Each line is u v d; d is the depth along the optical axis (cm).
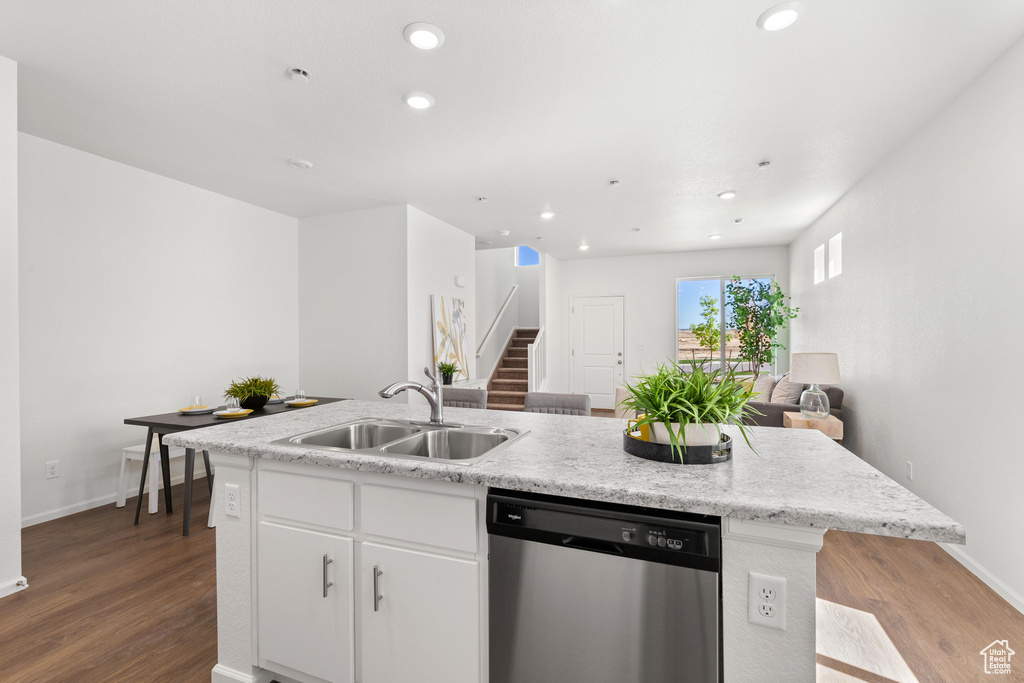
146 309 365
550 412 274
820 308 496
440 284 509
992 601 212
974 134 235
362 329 473
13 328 220
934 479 271
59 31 199
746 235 591
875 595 218
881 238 341
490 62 222
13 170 219
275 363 477
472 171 364
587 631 116
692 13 188
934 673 166
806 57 217
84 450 328
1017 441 206
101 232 337
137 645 184
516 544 122
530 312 935
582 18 191
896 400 316
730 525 105
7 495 218
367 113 271
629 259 743
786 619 102
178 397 388
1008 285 211
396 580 137
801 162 344
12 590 220
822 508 97
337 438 188
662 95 251
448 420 205
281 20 193
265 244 468
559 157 335
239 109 267
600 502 118
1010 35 201
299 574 150
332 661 146
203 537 284
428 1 182
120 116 275
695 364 139
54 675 167
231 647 162
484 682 128
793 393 449
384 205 458
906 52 213
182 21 193
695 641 106
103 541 278
